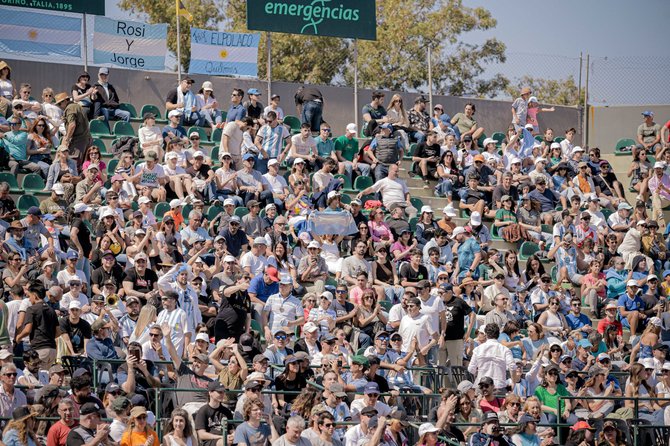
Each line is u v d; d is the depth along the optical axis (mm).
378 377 33875
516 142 61000
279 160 54688
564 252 51250
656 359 43219
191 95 58125
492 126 68688
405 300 40312
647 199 61156
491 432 31484
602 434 34344
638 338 47625
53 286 37000
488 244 50969
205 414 30812
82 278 40250
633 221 55594
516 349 40469
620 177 67188
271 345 36562
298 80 90062
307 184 51625
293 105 64688
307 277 44344
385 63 92375
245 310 39469
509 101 69188
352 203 48562
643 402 39000
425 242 49406
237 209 48750
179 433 29141
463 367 38656
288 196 50469
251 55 62531
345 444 30359
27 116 51656
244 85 63500
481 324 45062
